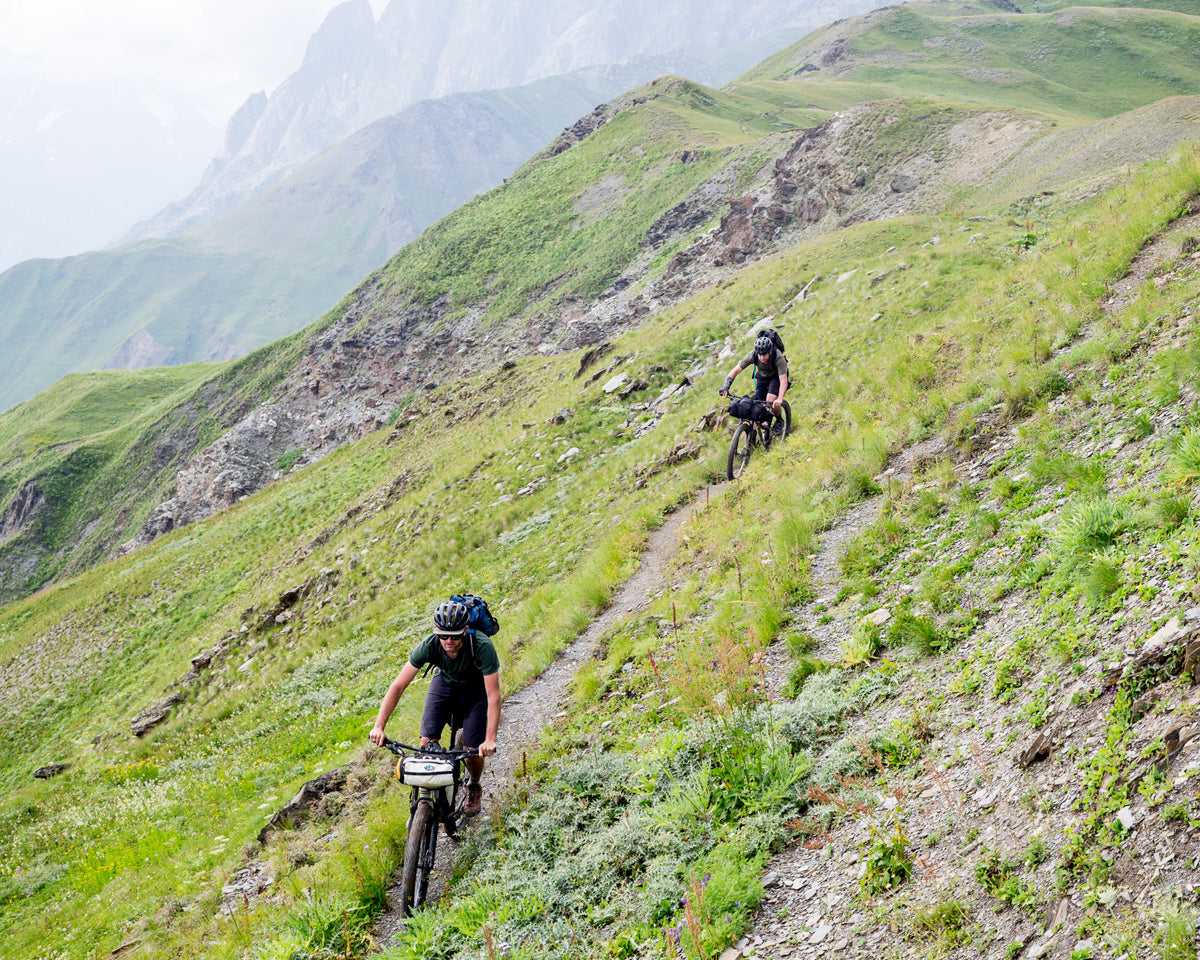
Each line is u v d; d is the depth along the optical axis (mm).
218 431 135250
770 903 4141
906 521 7926
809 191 76562
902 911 3582
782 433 14141
